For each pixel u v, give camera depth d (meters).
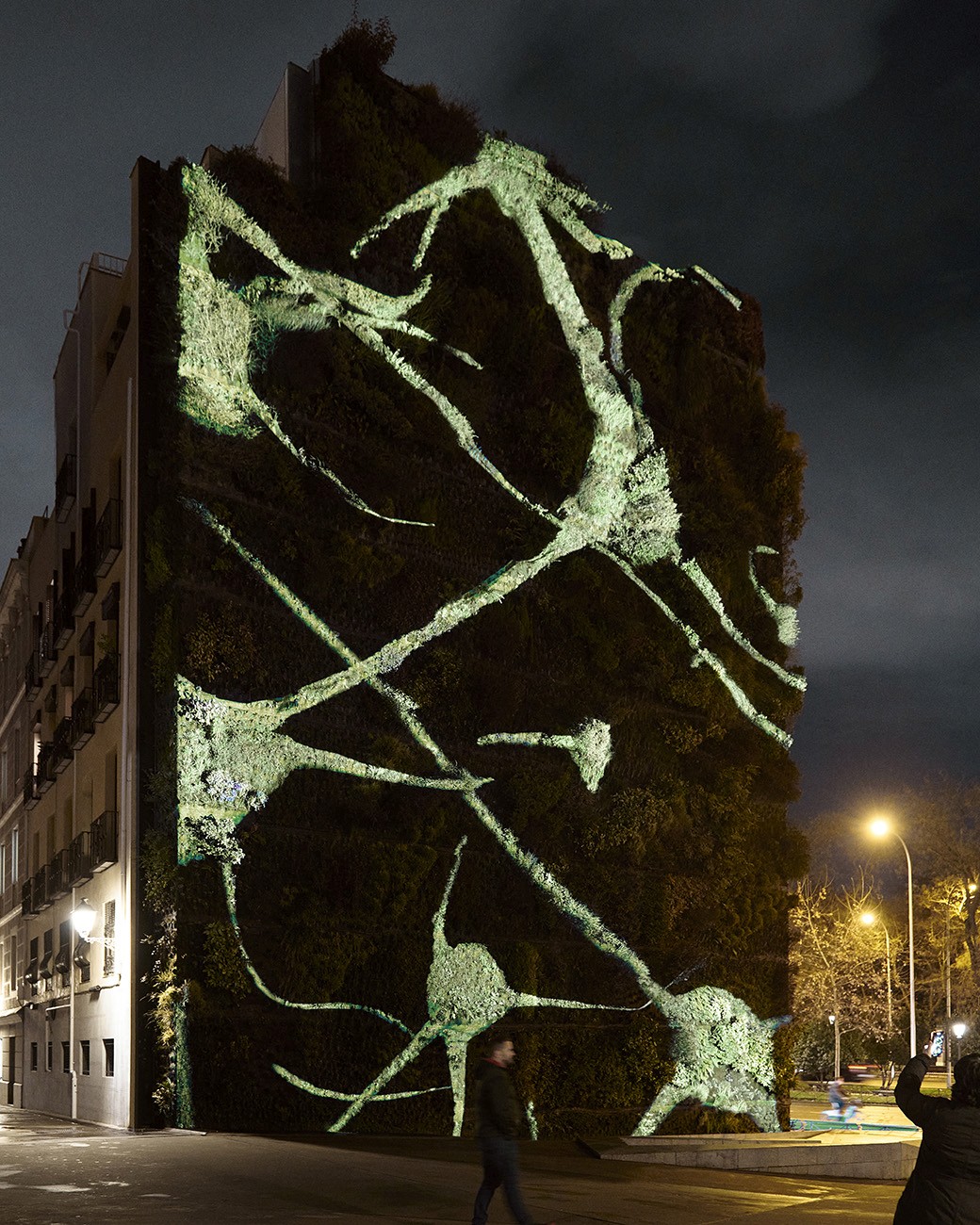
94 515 25.91
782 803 28.84
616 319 27.92
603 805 25.06
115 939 21.91
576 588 25.59
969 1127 5.91
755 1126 26.08
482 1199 9.16
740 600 28.70
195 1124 18.61
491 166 26.20
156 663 20.14
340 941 20.45
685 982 25.44
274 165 22.86
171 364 21.19
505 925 22.92
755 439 30.52
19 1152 15.40
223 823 19.89
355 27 24.38
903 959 60.44
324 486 22.11
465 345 24.75
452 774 22.77
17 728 39.31
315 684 21.38
